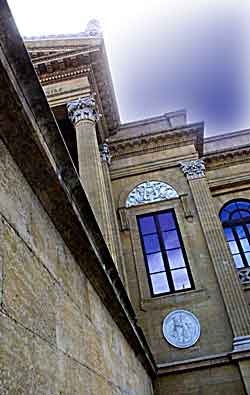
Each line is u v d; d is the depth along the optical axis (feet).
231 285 48.14
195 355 44.68
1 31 7.77
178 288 50.21
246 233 63.31
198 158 60.85
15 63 8.21
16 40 8.12
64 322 9.85
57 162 10.60
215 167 68.95
